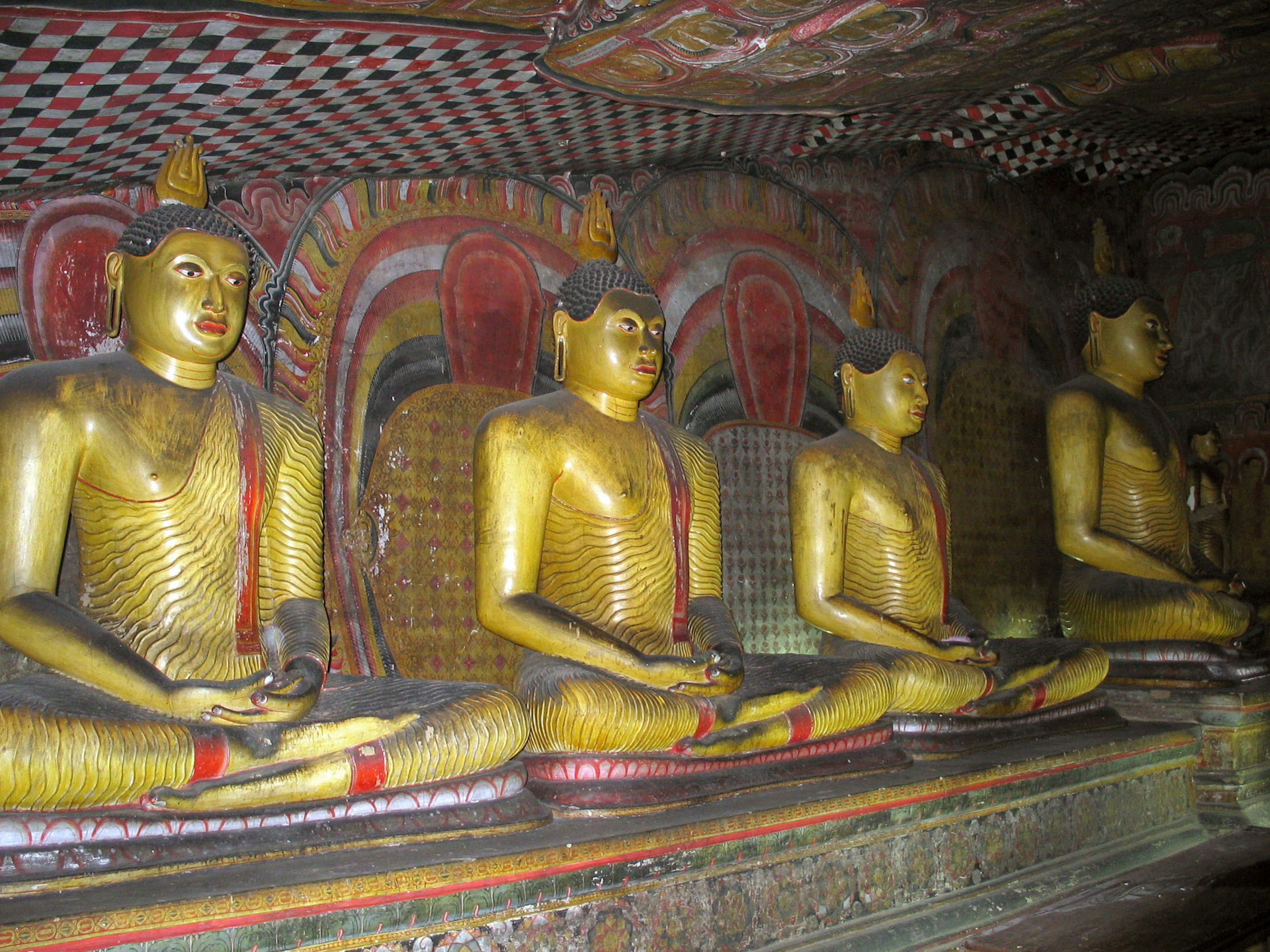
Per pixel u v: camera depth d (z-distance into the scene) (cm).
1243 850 583
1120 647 739
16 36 304
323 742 377
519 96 463
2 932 289
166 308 409
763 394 696
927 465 648
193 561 405
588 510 495
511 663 565
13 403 382
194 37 332
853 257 762
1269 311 923
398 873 346
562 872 379
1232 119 792
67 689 362
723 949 423
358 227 534
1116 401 777
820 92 538
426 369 550
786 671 518
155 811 348
